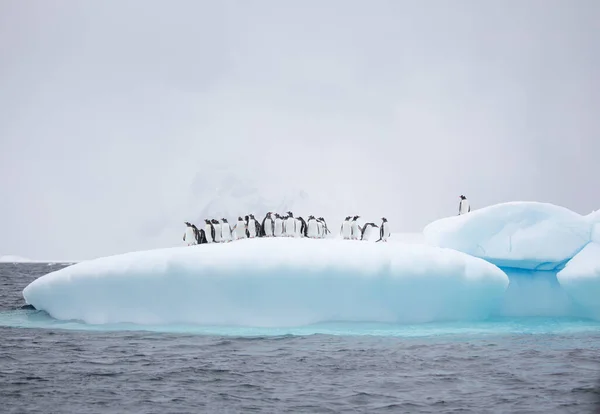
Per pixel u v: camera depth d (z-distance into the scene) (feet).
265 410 60.85
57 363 81.05
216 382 71.41
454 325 104.78
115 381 71.92
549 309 114.73
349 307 100.58
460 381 71.61
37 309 119.75
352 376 73.92
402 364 79.87
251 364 79.82
